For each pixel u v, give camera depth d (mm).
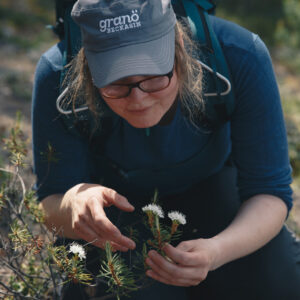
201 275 1561
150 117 1540
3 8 9164
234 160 1994
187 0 1741
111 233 1499
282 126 1883
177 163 1969
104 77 1423
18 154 1869
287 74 7973
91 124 1802
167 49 1447
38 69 1821
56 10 1781
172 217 1429
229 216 2105
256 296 1998
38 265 2180
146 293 1756
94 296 1760
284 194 1894
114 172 1998
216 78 1711
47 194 1970
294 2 9742
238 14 11008
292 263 2010
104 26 1413
